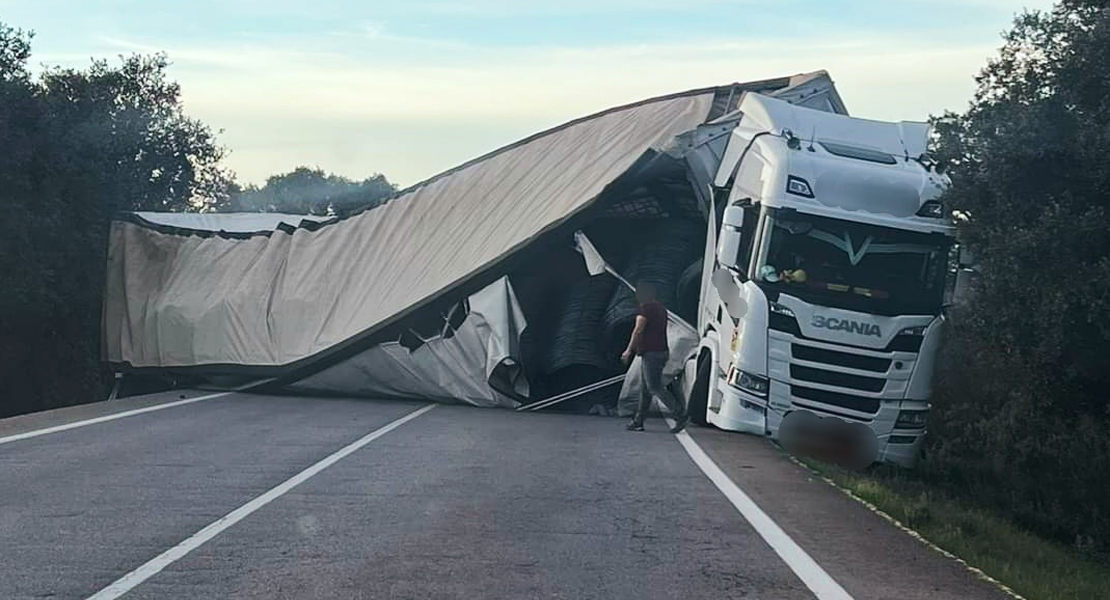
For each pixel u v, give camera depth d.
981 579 8.09
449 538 8.81
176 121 43.34
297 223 25.97
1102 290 13.04
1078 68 13.65
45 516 9.38
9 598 6.85
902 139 16.41
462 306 20.44
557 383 20.47
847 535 9.48
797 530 9.59
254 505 10.02
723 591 7.41
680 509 10.38
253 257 24.31
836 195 14.89
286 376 21.88
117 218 26.41
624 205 21.36
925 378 14.77
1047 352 13.94
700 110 21.38
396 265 22.12
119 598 6.89
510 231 20.59
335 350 21.23
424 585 7.36
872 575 8.02
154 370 24.36
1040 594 7.69
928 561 8.62
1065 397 15.49
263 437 15.09
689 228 20.83
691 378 17.62
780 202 14.83
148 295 25.23
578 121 23.14
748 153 16.38
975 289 14.62
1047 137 13.64
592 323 20.19
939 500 13.92
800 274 14.80
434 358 20.66
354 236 23.33
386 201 23.66
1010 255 13.59
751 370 14.71
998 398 18.64
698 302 18.97
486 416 18.86
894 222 14.75
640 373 17.67
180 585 7.22
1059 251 13.30
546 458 13.59
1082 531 14.57
